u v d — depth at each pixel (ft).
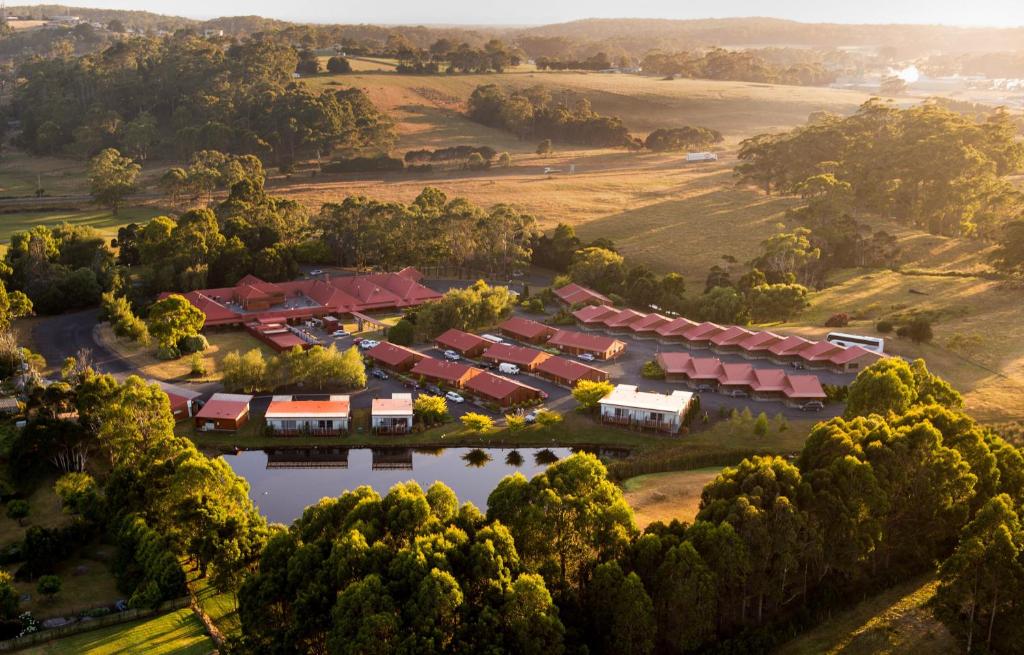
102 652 225.56
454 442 376.68
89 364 447.42
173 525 265.54
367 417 397.39
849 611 237.25
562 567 230.07
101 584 260.01
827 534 240.32
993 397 386.52
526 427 386.32
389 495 230.07
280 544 224.94
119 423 318.65
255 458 364.38
